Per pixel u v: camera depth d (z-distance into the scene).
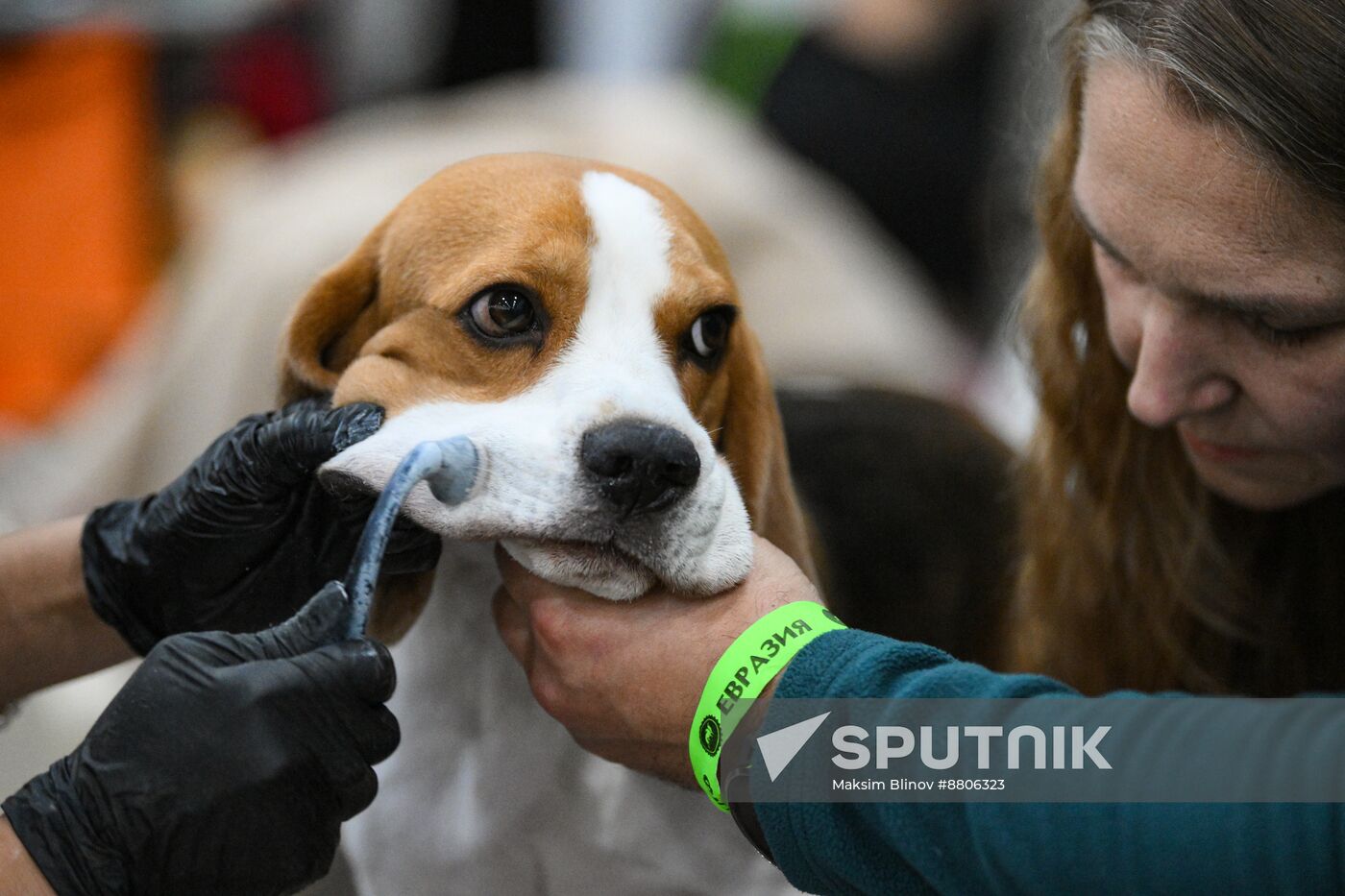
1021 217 4.09
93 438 5.84
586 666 2.46
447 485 2.34
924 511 3.98
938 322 7.36
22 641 2.76
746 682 2.31
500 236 2.62
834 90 7.77
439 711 2.95
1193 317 2.54
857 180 7.80
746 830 2.29
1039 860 1.96
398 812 2.96
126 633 2.71
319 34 8.42
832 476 3.98
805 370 5.71
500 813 2.90
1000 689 2.12
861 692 2.16
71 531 2.81
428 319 2.64
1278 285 2.36
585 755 2.91
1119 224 2.51
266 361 5.22
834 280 6.05
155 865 2.15
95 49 6.45
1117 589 3.43
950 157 7.76
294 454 2.47
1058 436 3.42
